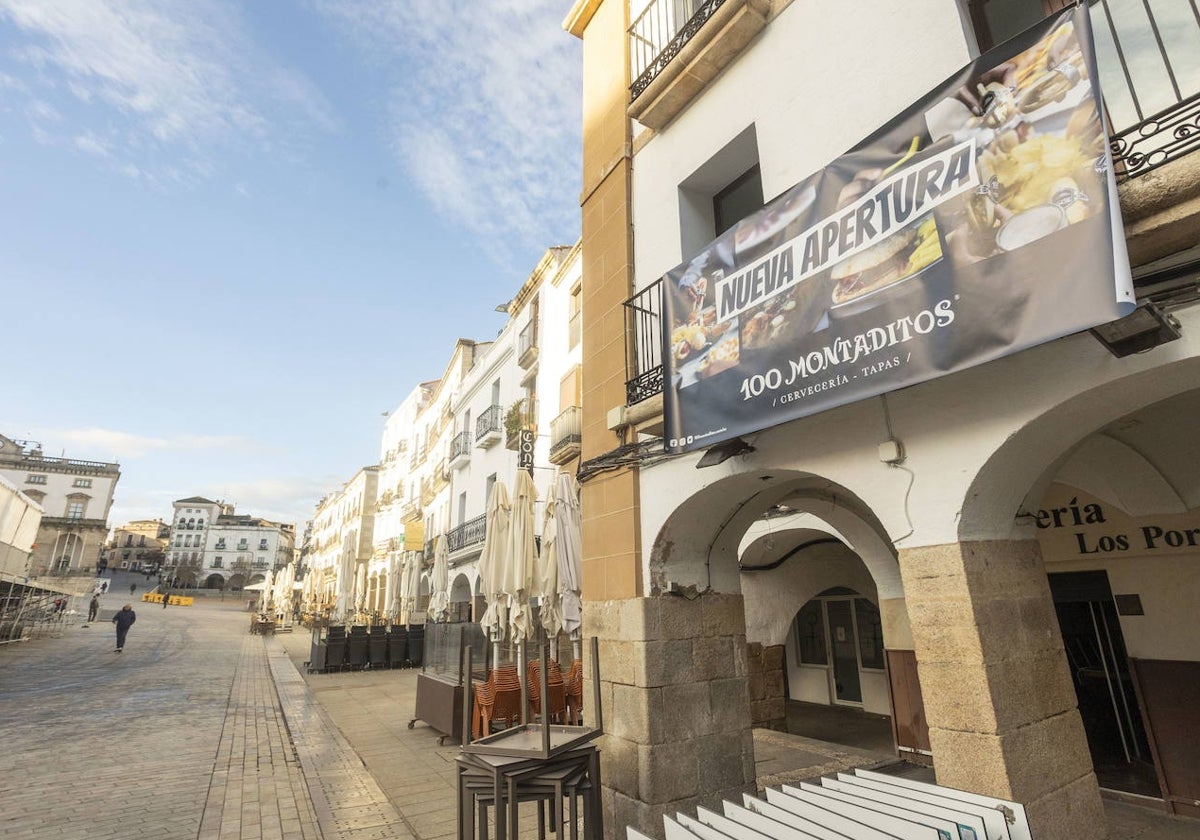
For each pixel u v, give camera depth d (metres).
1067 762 3.28
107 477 58.88
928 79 3.92
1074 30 2.77
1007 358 3.20
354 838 5.24
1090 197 2.60
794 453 4.31
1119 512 5.69
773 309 4.08
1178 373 2.76
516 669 7.93
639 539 5.47
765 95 5.13
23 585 21.95
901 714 7.50
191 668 16.89
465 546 20.69
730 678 5.46
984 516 3.43
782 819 2.32
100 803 6.05
